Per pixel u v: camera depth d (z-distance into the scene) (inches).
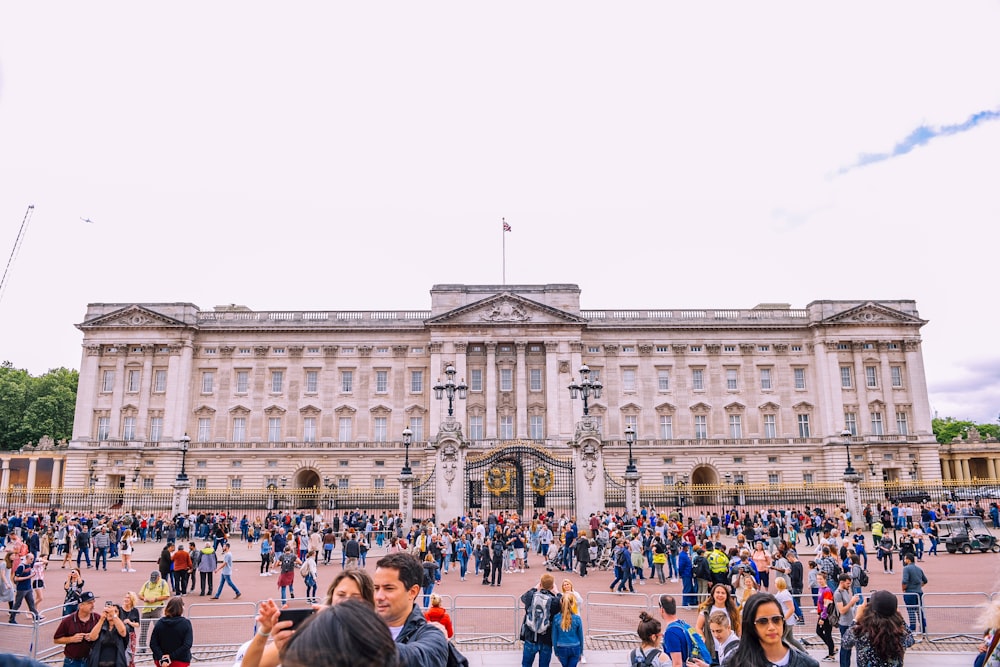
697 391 3577.8
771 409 3560.5
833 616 758.5
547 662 654.5
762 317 3686.0
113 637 539.5
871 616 375.2
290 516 2233.0
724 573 1063.0
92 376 3462.1
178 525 2119.8
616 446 3474.4
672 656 471.2
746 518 1994.3
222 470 3425.2
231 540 2135.8
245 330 3575.3
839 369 3548.2
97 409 3437.5
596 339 3614.7
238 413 3513.8
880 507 2568.9
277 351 3587.6
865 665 372.2
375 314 3673.7
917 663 755.4
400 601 269.0
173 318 3484.3
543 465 2144.4
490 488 2041.1
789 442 3494.1
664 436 3533.5
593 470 1920.5
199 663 770.2
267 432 3503.9
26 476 4065.0
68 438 4936.0
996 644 257.6
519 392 3464.6
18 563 1052.5
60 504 2974.9
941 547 1929.1
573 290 3619.6
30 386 4938.5
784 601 686.5
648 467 3459.6
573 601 632.4
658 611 925.8
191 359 3535.9
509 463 2277.3
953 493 2689.5
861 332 3563.0
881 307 3550.7
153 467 3388.3
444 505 1898.4
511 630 904.9
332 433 3508.9
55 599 1225.4
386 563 275.0
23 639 753.0
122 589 1299.2
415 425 3518.7
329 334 3604.8
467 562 1517.0
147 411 3430.1
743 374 3599.9
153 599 830.5
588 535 1590.8
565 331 3528.5
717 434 3538.4
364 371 3577.8
